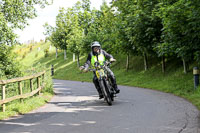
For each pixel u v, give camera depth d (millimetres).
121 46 22281
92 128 5086
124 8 21500
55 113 7062
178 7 10930
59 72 40062
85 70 8336
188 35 11453
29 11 15914
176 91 11625
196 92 10008
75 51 37750
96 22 37969
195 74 10945
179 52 12586
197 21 10133
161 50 13891
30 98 9727
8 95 10883
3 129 5258
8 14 14898
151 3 16391
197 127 4902
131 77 21984
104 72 8273
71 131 4895
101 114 6633
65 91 14266
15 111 7184
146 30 17031
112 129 4949
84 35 37688
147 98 9766
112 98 8703
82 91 13875
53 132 4867
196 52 11820
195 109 6922
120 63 29688
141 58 26922
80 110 7418
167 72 18641
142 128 4957
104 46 29312
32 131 5004
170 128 4891
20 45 14891
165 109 7062
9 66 14789
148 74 20625
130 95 11016
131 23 18219
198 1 9648
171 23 11336
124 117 6113
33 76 10008
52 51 69812
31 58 70188
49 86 13016
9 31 13086
